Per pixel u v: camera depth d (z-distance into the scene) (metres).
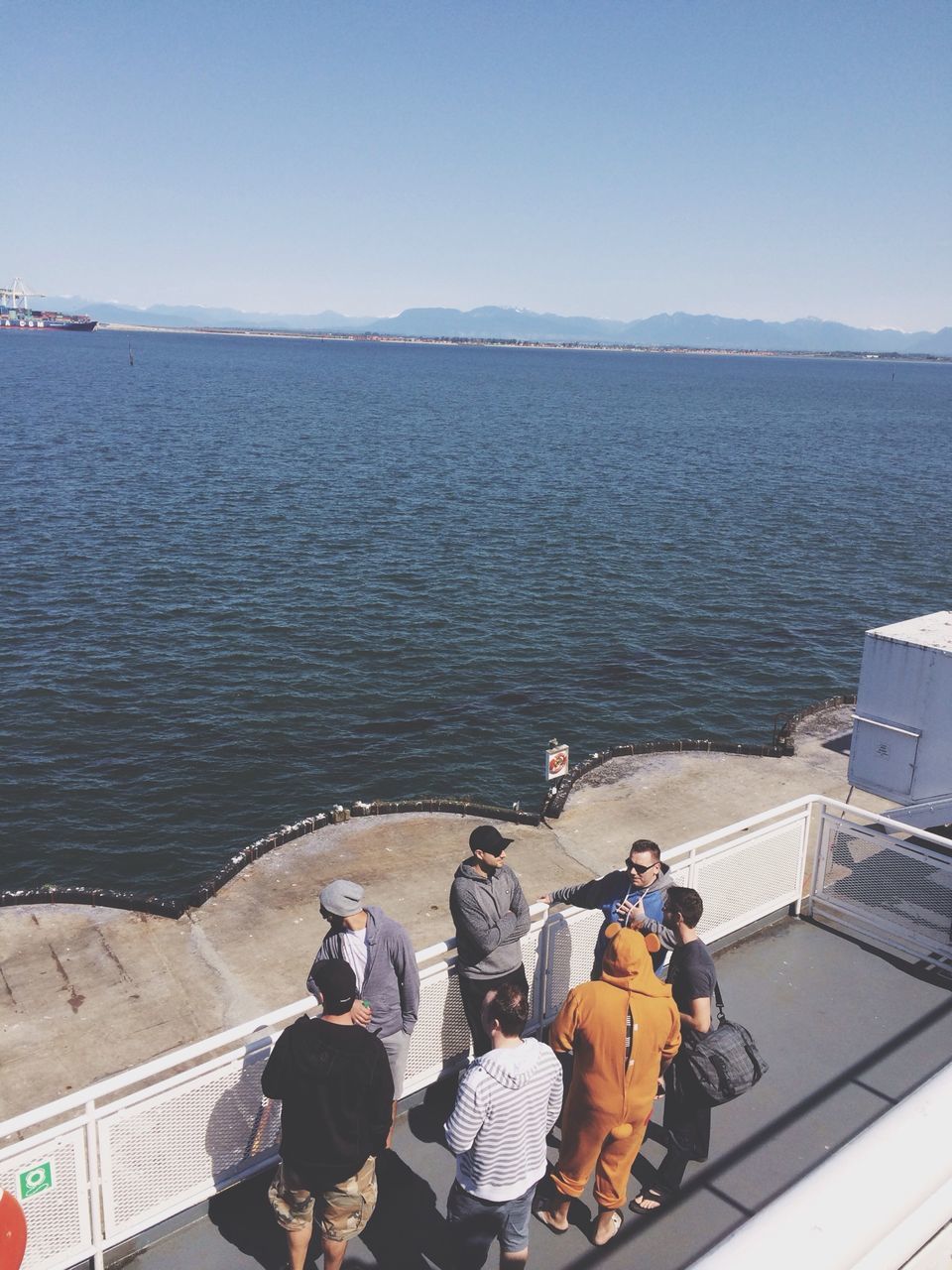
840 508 52.00
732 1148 4.95
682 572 37.75
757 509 51.06
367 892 10.99
